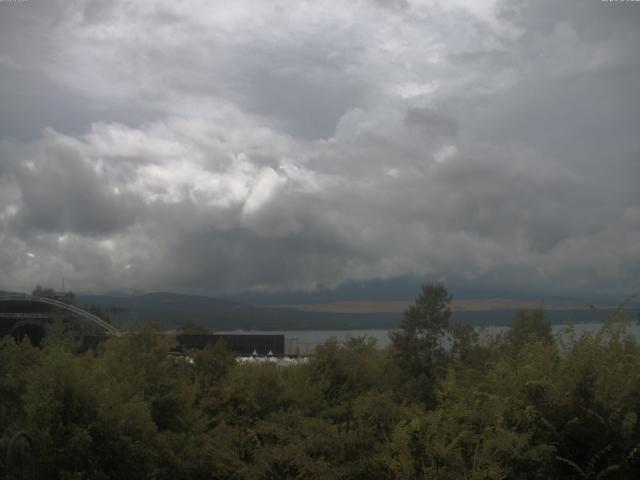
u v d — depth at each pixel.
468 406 8.34
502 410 7.37
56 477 8.73
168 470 10.47
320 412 13.31
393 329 25.30
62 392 9.16
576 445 7.23
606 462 7.01
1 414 9.86
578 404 7.26
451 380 9.01
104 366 12.29
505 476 7.00
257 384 13.96
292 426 10.80
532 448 7.14
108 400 9.63
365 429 9.16
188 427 12.31
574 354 7.69
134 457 9.43
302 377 14.52
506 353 11.23
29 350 11.90
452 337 22.28
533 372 7.62
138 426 9.68
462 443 7.83
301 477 9.27
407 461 7.76
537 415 7.31
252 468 9.91
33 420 8.88
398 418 9.09
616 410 7.03
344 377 14.84
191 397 12.70
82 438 8.80
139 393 11.37
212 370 14.81
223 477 10.73
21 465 8.37
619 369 7.33
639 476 7.04
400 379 17.05
